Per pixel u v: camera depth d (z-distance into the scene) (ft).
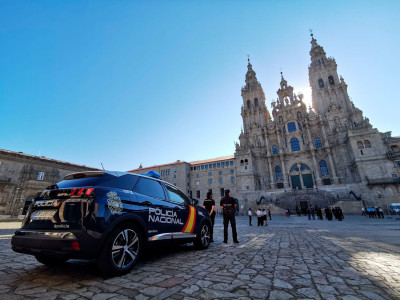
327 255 15.99
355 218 83.20
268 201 143.43
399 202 110.73
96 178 12.33
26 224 11.43
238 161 167.12
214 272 11.78
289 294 8.52
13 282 9.93
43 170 125.39
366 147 128.36
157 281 10.23
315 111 186.29
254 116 200.95
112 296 8.31
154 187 16.08
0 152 111.45
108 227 10.59
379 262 13.44
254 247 20.38
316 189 134.21
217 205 176.45
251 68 234.38
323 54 191.52
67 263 13.85
